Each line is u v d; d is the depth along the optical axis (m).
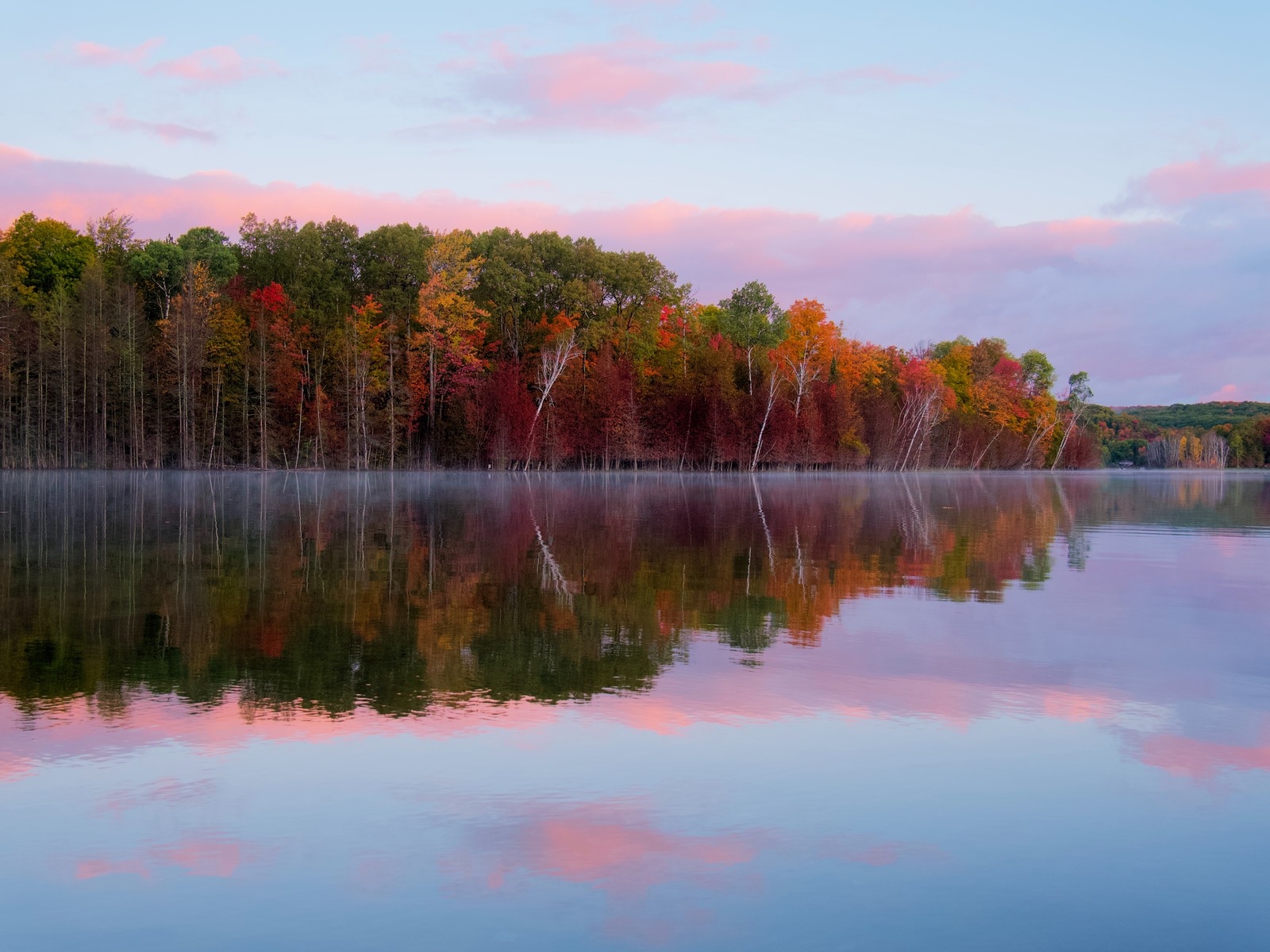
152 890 5.91
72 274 96.94
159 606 15.48
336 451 93.94
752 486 71.50
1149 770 8.07
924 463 130.88
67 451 86.12
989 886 6.04
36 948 5.27
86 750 8.33
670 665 11.62
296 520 33.31
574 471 100.94
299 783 7.59
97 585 17.70
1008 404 146.38
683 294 110.19
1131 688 10.69
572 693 10.29
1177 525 35.25
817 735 8.91
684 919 5.61
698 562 21.80
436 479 78.25
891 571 20.62
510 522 33.06
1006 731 9.07
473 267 96.56
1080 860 6.41
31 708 9.60
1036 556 23.98
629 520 34.59
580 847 6.51
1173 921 5.66
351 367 93.00
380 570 20.12
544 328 100.81
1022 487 76.94
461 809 7.11
